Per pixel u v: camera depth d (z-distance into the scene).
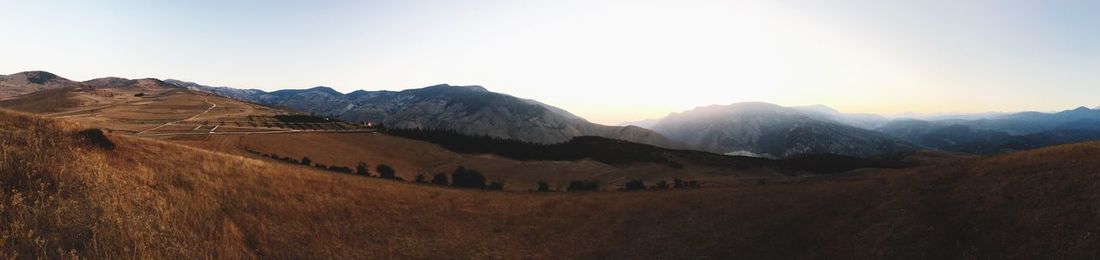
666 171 137.62
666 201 37.66
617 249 26.00
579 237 28.23
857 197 27.47
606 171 133.12
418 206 29.12
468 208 31.86
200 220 16.52
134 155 21.61
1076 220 16.45
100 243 10.87
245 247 16.47
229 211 18.66
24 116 20.44
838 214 25.39
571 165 138.50
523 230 28.73
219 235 16.08
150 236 12.48
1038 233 16.66
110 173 16.69
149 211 14.72
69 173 14.31
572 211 34.72
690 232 27.91
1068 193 18.58
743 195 37.38
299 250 18.11
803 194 33.16
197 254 13.65
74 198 12.59
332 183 28.42
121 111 198.12
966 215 19.83
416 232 24.44
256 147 110.75
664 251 25.12
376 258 19.95
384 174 80.81
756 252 23.39
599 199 40.69
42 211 10.93
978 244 17.48
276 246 17.69
